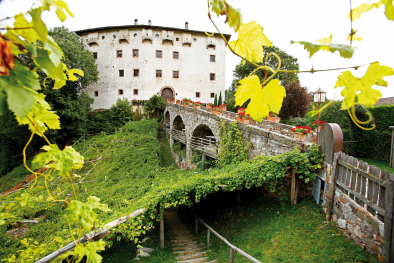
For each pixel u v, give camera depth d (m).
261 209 6.37
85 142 17.73
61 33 18.70
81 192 9.98
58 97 15.55
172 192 5.86
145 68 23.75
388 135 8.66
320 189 5.33
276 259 4.37
